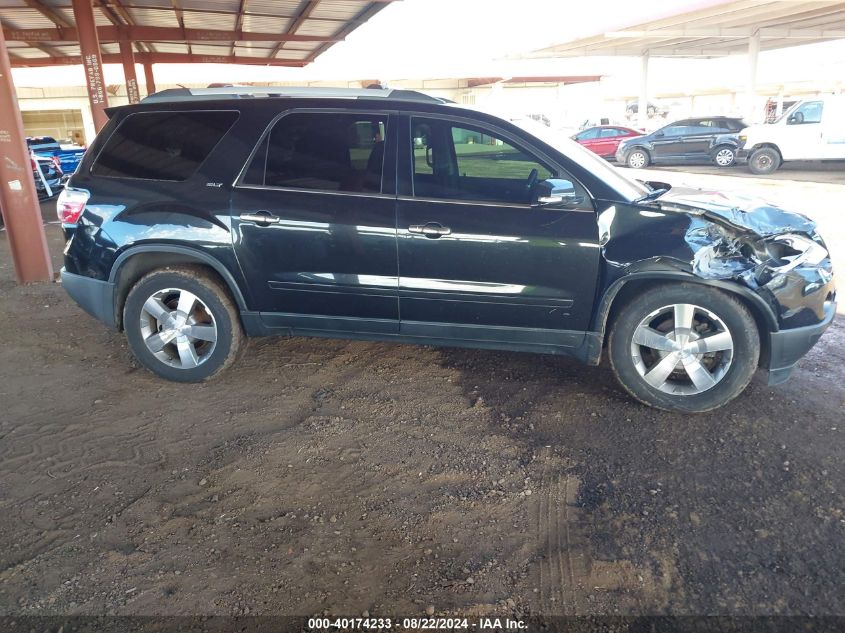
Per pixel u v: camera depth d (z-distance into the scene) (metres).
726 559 2.65
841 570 2.58
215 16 14.91
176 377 4.32
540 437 3.63
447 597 2.47
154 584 2.52
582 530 2.84
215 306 4.15
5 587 2.50
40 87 34.75
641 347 3.88
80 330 5.51
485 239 3.75
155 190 4.12
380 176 3.92
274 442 3.60
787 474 3.23
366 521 2.92
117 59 21.86
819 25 23.38
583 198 3.73
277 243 3.96
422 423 3.81
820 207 11.37
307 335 4.26
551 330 3.90
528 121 4.21
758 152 18.00
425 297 3.93
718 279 3.51
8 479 3.24
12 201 7.01
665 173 18.75
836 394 4.10
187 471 3.31
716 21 22.12
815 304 3.62
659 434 3.64
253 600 2.45
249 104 4.10
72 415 3.92
